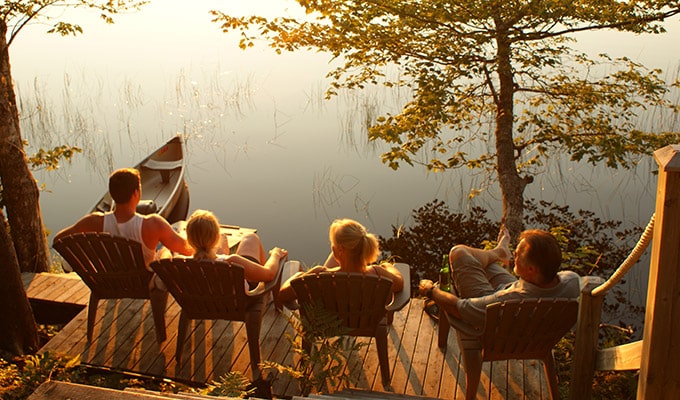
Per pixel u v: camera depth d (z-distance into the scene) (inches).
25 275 254.5
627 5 332.8
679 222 91.5
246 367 184.9
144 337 199.0
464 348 151.1
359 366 183.8
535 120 362.9
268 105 629.9
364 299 167.5
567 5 313.4
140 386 180.2
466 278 160.1
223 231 314.3
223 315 181.6
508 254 168.1
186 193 398.9
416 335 197.6
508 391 172.4
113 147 532.7
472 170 500.4
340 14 351.6
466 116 422.6
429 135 346.6
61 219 416.5
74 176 485.4
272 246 390.9
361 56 361.4
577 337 134.0
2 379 156.9
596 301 129.6
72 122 571.8
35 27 914.1
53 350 192.7
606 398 189.2
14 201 276.4
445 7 333.7
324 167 504.7
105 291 194.9
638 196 448.8
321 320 158.9
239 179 484.7
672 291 93.9
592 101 370.3
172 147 415.2
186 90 664.4
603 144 347.3
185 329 184.2
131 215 191.5
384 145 545.3
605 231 393.4
